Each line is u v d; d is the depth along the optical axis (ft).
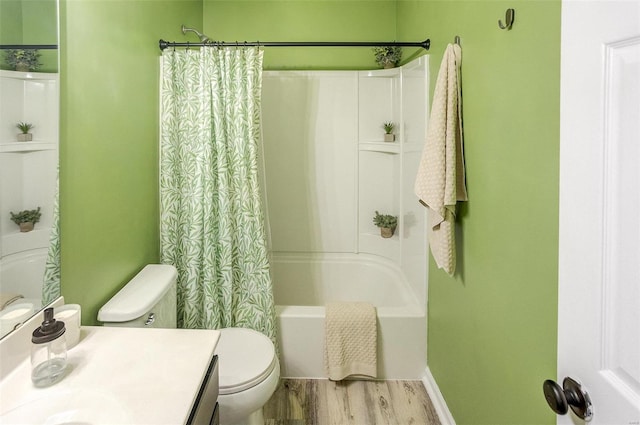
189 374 2.93
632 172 1.68
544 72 3.09
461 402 5.17
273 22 9.32
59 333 2.84
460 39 4.95
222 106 6.29
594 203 1.90
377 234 9.49
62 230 3.79
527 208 3.40
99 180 4.49
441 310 6.02
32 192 3.24
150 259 6.00
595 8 1.88
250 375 4.66
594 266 1.91
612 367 1.82
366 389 6.72
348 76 9.23
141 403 2.59
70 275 3.95
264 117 9.34
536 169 3.24
